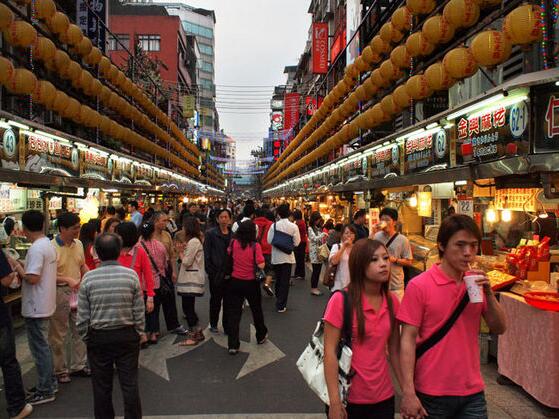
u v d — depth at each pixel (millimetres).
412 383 2625
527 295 4590
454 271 2748
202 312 8820
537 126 4980
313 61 27125
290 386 5102
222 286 6469
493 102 5805
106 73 12469
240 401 4691
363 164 13273
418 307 2713
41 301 4605
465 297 2691
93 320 3781
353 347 2744
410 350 2676
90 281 3830
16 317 7684
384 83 10008
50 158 9328
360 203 16922
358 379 2721
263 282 10312
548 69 4812
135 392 3861
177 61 52906
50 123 12562
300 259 12758
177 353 6273
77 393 4852
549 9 4914
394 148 10273
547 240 5789
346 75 12711
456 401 2654
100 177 12609
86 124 11203
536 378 4477
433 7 7770
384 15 13438
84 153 11430
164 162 27078
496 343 5520
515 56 7672
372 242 2793
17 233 10234
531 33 5023
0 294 4203
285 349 6445
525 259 5602
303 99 32031
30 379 5309
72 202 13398
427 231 9586
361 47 15312
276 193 50344
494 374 5445
